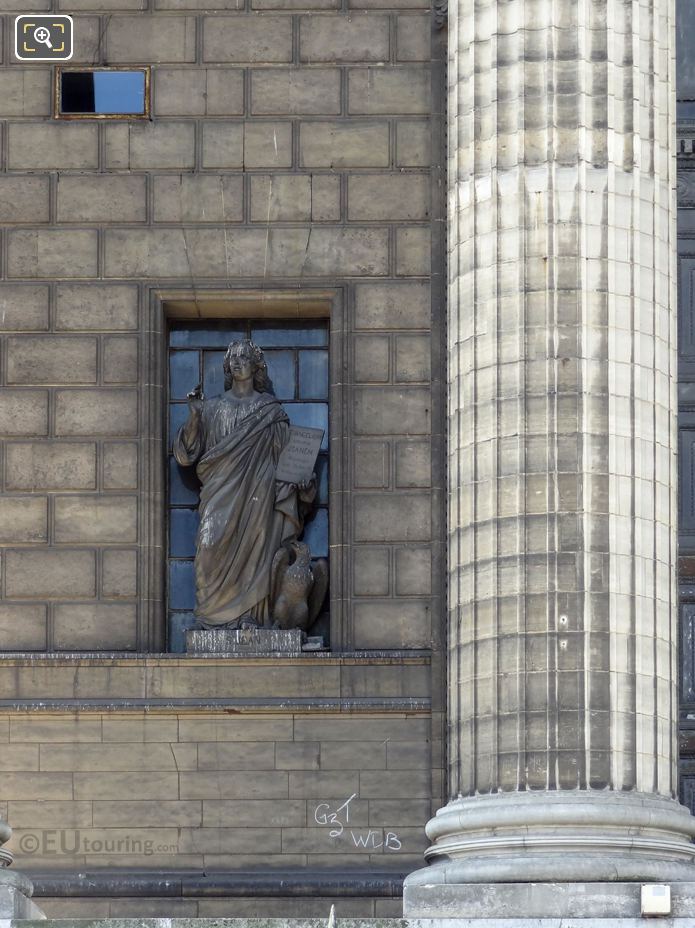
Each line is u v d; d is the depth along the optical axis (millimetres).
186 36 43656
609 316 37375
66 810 40969
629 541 36875
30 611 41938
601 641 36438
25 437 42500
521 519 36875
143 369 42688
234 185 43250
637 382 37375
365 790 41062
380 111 43375
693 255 43750
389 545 42062
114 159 43312
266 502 42250
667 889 34750
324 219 43125
